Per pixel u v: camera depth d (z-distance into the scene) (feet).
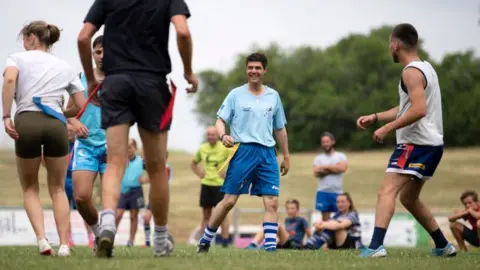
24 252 59.11
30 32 53.52
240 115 65.62
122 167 45.01
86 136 55.83
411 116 52.75
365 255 54.03
